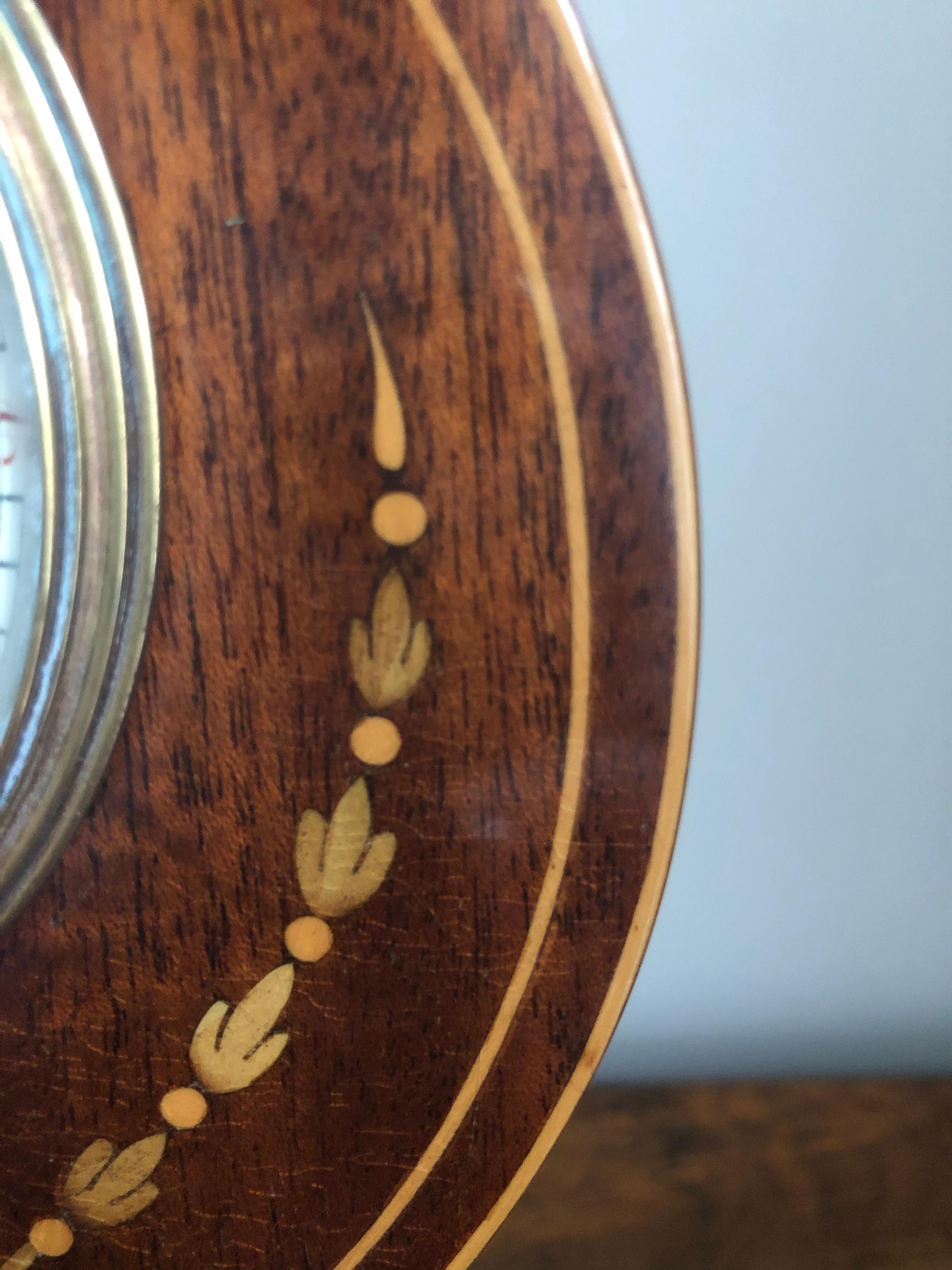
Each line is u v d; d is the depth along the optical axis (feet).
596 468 0.31
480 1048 0.33
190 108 0.29
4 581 0.31
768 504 0.54
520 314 0.30
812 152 0.50
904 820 0.59
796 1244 0.47
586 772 0.32
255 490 0.31
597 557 0.31
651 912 0.33
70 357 0.30
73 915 0.32
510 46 0.29
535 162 0.30
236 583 0.31
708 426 0.53
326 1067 0.33
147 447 0.31
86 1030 0.33
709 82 0.49
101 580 0.31
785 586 0.55
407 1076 0.33
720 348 0.52
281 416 0.31
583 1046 0.33
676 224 0.51
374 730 0.32
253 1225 0.34
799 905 0.60
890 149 0.50
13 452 0.31
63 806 0.32
